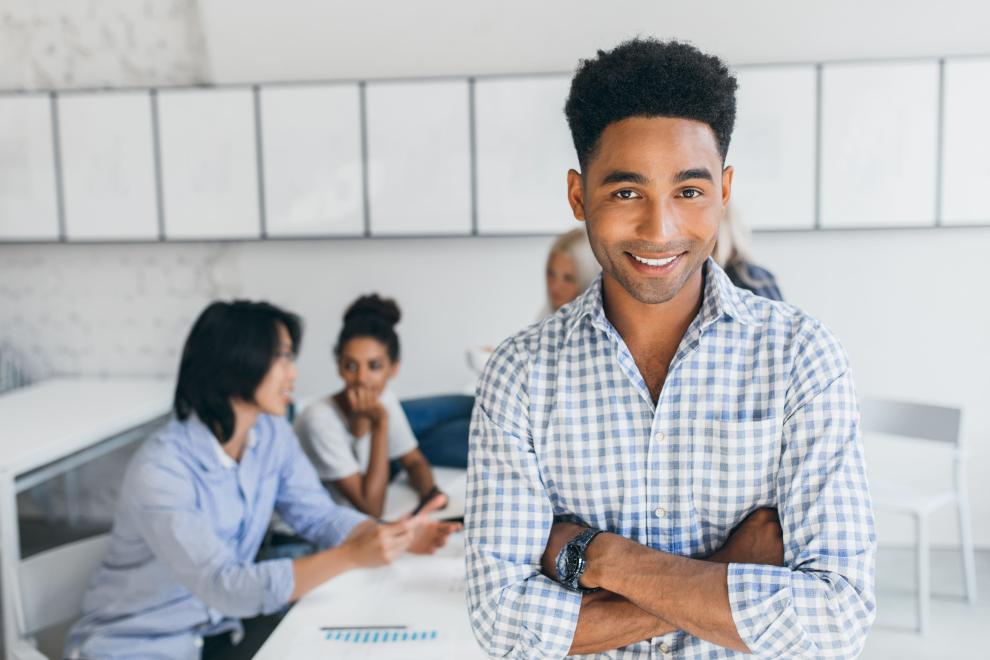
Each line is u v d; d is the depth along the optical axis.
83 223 3.42
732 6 3.07
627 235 0.79
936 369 3.21
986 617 2.71
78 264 3.58
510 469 0.89
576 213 0.88
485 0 3.16
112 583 1.77
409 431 2.53
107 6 3.42
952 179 3.03
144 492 1.69
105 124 3.36
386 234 3.29
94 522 3.67
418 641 1.30
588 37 3.16
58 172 3.40
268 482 1.90
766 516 0.85
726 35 3.09
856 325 3.22
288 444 1.96
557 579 0.87
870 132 3.04
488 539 0.88
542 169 3.19
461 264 3.36
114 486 3.65
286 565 1.60
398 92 3.21
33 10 3.45
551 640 0.85
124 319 3.59
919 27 3.02
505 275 3.35
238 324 1.77
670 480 0.86
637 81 0.76
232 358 1.75
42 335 3.64
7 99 3.38
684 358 0.85
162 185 3.36
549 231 3.22
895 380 3.23
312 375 3.47
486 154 3.21
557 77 3.14
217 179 3.34
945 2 2.99
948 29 3.01
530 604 0.85
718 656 0.86
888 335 3.21
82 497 3.68
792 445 0.83
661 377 0.87
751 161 3.10
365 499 2.33
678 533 0.86
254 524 1.87
